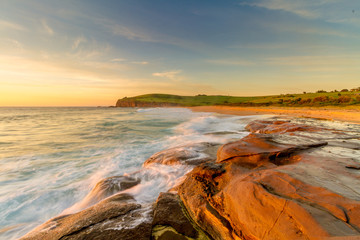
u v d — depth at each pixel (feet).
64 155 33.99
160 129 63.98
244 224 9.34
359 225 6.45
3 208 17.30
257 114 98.07
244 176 12.25
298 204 7.86
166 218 12.66
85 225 12.05
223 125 64.64
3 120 104.47
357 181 9.91
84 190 20.90
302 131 31.68
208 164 16.31
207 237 11.19
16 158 32.30
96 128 68.54
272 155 15.26
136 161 29.86
